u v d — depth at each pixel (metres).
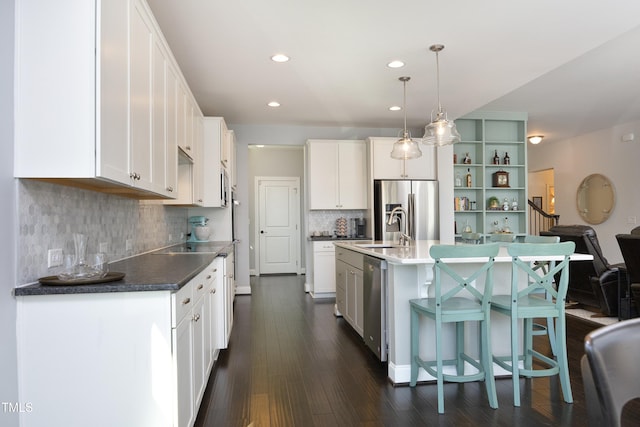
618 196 7.27
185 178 3.78
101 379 1.67
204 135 4.57
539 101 5.83
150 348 1.69
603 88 5.23
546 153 9.05
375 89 4.57
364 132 6.61
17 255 1.62
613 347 0.72
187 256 3.03
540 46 3.44
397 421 2.31
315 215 6.59
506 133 6.94
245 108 5.35
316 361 3.31
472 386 2.81
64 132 1.61
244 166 6.36
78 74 1.62
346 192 6.25
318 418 2.36
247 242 6.36
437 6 2.79
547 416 2.36
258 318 4.76
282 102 5.07
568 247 2.51
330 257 6.05
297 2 2.71
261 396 2.65
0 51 1.53
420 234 5.94
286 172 8.92
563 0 2.72
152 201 3.60
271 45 3.38
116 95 1.79
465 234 4.27
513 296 2.52
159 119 2.49
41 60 1.61
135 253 3.11
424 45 3.41
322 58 3.66
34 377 1.64
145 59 2.20
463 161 6.73
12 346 1.59
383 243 4.38
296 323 4.53
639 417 2.31
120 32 1.83
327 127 6.52
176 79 3.00
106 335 1.67
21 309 1.63
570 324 4.40
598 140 7.69
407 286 2.88
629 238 3.91
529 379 2.91
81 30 1.62
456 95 4.81
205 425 2.28
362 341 3.85
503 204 6.79
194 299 2.25
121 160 1.85
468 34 3.21
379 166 6.06
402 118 5.93
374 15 2.90
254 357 3.41
